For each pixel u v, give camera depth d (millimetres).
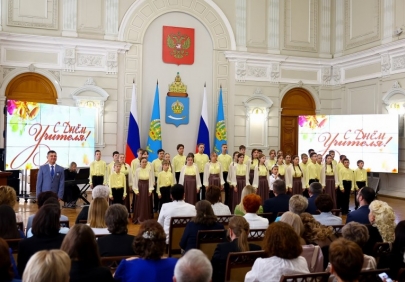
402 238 3006
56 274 1820
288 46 13859
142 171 8148
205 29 13164
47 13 11672
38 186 6914
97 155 9016
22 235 3777
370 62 12672
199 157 9969
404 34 11477
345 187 9859
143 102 12570
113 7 12242
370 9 12695
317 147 12547
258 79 13477
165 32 12773
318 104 14188
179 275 1991
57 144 10078
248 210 4297
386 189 12195
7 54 11273
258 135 13445
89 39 11852
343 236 3055
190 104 13016
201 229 3922
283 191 5523
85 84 11922
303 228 3338
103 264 2893
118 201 8023
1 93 11180
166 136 12781
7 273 2076
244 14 13383
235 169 9188
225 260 3178
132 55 12422
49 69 11648
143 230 2688
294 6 13930
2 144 11164
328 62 14180
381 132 11469
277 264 2650
